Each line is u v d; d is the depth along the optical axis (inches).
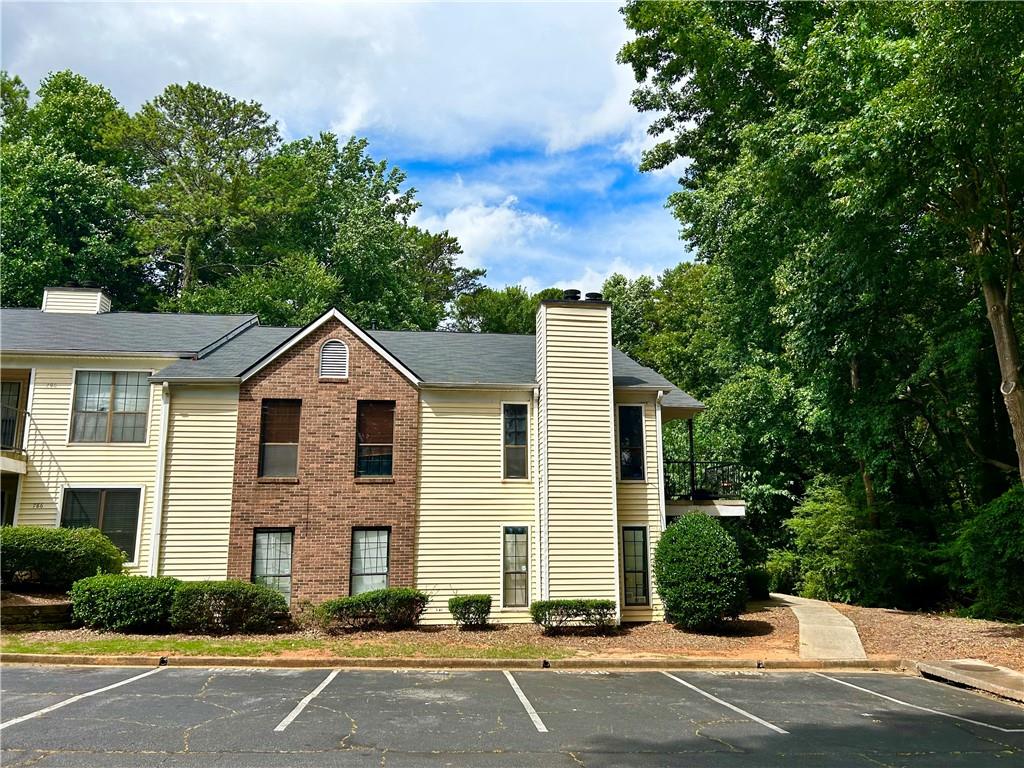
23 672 455.8
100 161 1579.7
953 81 520.7
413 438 716.0
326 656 523.2
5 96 1612.9
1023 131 556.7
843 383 914.7
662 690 460.4
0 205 1347.2
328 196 1715.1
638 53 1189.1
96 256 1444.4
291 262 1464.1
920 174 572.4
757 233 962.7
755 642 624.7
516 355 835.4
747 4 1000.2
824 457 1141.7
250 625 599.5
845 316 835.4
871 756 329.1
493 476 725.9
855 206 580.4
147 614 578.9
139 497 714.8
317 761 296.8
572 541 689.6
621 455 749.9
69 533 636.7
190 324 861.2
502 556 710.5
